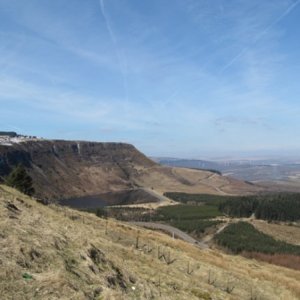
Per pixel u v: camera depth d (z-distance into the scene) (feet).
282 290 124.47
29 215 79.30
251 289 103.96
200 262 126.00
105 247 91.45
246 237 489.67
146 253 112.88
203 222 581.94
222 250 443.73
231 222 581.12
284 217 613.11
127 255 93.71
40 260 52.70
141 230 192.03
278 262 362.94
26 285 44.37
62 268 52.01
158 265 96.37
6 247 51.75
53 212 134.62
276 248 432.25
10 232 58.18
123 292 57.52
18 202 111.65
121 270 66.59
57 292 44.78
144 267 86.94
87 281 52.54
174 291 74.13
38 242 58.34
